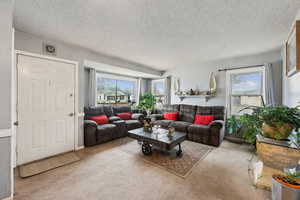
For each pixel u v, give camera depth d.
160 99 5.72
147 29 2.13
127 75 5.31
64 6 1.58
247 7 1.58
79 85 2.95
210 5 1.55
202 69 4.30
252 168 2.07
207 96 4.16
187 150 2.88
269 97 3.07
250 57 3.47
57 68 2.62
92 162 2.31
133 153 2.69
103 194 1.57
